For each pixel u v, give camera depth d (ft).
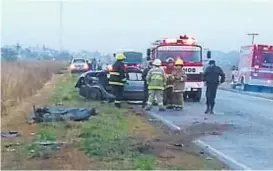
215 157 36.86
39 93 87.76
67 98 77.92
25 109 62.34
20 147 38.04
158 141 42.57
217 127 52.70
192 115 64.18
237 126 54.08
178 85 70.23
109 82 70.64
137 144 39.27
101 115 58.13
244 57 133.90
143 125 52.95
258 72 127.75
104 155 35.06
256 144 42.88
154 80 68.03
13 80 75.00
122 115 60.08
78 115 53.16
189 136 46.21
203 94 103.81
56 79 136.56
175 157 35.78
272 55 127.95
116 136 43.45
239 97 105.50
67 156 34.71
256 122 58.39
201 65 84.58
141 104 74.38
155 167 31.91
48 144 38.81
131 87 73.15
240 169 33.09
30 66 123.95
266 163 35.22
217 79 66.59
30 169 31.22
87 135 43.39
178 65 70.69
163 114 64.59
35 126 48.62
